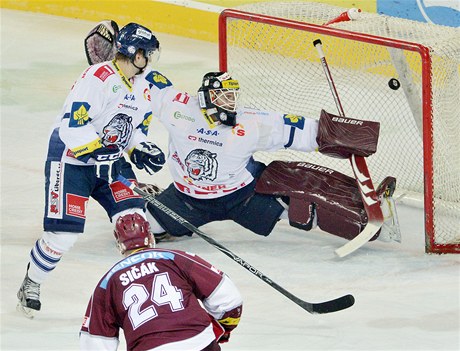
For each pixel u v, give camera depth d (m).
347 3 27.94
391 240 16.94
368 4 27.69
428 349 13.09
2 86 27.11
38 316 14.61
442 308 14.49
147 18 31.86
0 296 15.34
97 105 14.20
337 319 14.22
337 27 18.48
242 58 21.33
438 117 16.98
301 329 13.88
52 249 14.46
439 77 16.89
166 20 31.52
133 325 9.70
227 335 10.63
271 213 17.08
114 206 14.95
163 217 17.22
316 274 16.05
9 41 31.08
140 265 9.97
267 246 17.41
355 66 22.03
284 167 17.28
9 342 13.61
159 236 17.61
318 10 20.09
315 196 16.91
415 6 26.81
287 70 21.88
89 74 14.18
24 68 28.70
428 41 16.98
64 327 14.20
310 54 22.03
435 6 26.39
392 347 13.17
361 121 16.84
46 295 15.35
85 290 15.55
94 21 32.94
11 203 19.47
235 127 16.58
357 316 14.29
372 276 15.91
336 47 22.03
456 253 16.75
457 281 15.55
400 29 17.95
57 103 25.92
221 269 16.31
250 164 17.27
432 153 16.48
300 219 17.00
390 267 16.25
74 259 16.75
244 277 15.98
